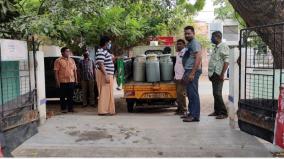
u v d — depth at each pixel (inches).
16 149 230.5
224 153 219.9
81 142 245.8
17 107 247.1
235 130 278.5
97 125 301.4
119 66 490.6
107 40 367.9
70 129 285.9
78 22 506.9
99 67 362.3
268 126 234.8
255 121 251.9
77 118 337.1
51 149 229.6
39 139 254.8
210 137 257.6
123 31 596.7
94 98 470.9
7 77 250.8
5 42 237.3
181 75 365.1
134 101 412.8
